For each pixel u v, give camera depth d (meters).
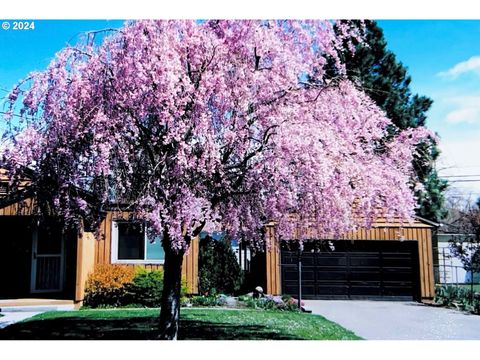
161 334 7.51
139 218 6.61
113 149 6.42
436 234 22.88
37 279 13.62
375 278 16.64
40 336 8.66
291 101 6.90
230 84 6.65
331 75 8.07
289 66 6.96
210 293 15.00
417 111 22.64
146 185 6.32
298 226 7.50
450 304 15.31
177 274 7.66
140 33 6.13
